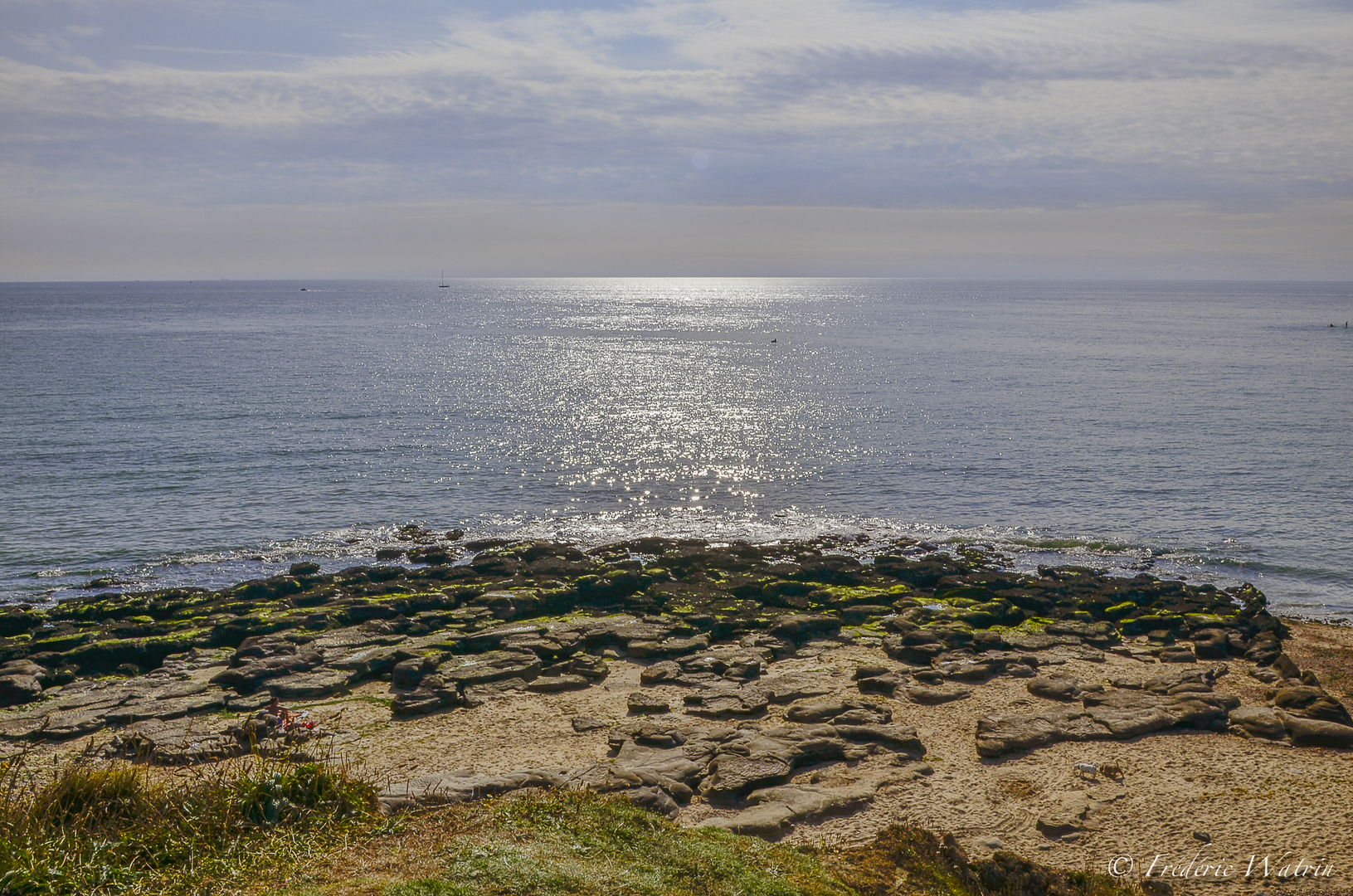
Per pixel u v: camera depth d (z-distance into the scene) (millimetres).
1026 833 14508
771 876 10938
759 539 40500
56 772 12703
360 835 10906
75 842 9789
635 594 30703
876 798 15508
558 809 12117
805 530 41938
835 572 32906
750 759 16438
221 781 11984
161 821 10680
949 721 19531
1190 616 28328
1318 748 18125
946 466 53031
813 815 14648
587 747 18016
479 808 12094
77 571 34312
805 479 50812
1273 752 17938
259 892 9094
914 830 13531
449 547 37438
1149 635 27453
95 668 24234
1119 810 15312
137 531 39188
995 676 22703
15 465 49219
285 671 22234
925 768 16875
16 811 10719
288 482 47906
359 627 26203
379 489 47219
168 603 28984
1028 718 18969
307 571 33281
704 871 10633
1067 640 26109
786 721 19312
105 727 19312
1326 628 28469
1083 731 18531
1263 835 14516
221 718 19641
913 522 42844
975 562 36000
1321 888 12969
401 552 36531
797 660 24297
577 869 10016
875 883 11617
